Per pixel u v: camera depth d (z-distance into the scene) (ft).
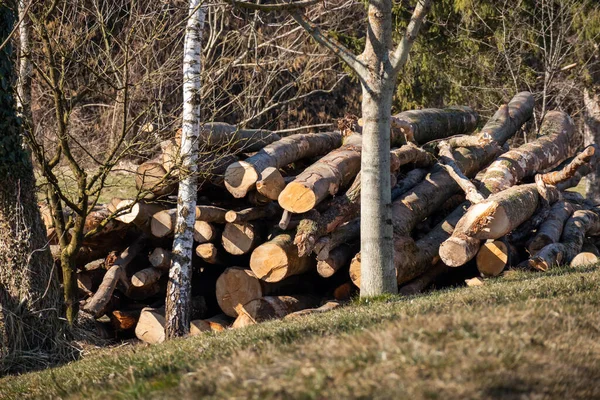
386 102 80.07
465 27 198.39
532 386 31.76
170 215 90.38
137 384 40.22
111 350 81.35
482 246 93.20
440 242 97.60
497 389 31.12
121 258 95.66
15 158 78.23
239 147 98.78
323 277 98.32
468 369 32.78
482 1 189.98
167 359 49.29
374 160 80.64
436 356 34.09
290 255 86.63
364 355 35.50
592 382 33.17
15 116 78.28
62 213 88.99
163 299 100.01
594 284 64.18
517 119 138.41
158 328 89.76
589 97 193.16
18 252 78.23
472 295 63.26
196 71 85.51
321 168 88.02
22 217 78.64
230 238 89.56
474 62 199.31
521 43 190.19
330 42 79.61
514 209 91.91
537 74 208.85
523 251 104.88
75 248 86.48
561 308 47.03
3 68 76.69
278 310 88.38
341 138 108.17
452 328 39.45
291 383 32.89
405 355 34.53
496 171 106.42
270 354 39.81
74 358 80.18
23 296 78.07
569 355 36.29
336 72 209.77
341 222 88.43
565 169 101.81
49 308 79.77
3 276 78.13
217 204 96.84
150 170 90.84
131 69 109.29
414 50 198.29
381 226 80.89
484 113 211.41
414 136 116.57
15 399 52.39
